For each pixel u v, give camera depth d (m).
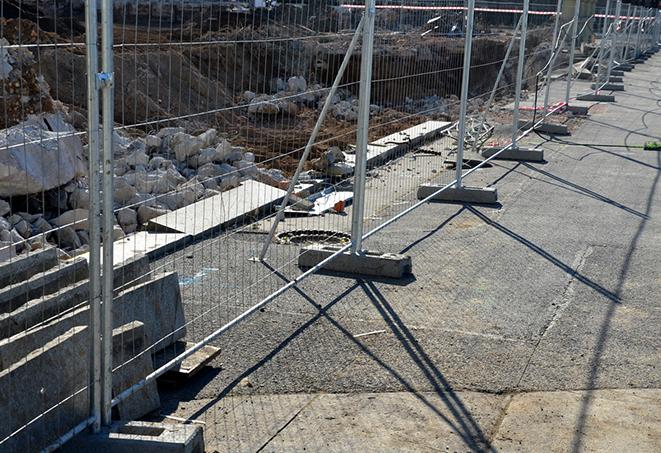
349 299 6.72
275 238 8.59
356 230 7.36
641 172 12.65
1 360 3.99
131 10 14.98
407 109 17.53
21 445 3.78
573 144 14.98
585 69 26.78
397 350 5.71
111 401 4.21
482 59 22.80
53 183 8.53
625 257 8.15
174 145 11.62
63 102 13.86
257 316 6.25
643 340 6.04
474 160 13.05
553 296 6.95
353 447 4.42
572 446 4.48
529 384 5.24
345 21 9.55
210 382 5.16
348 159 13.19
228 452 4.32
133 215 8.90
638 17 33.22
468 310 6.55
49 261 5.23
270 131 16.14
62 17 14.61
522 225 9.34
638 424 4.75
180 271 7.36
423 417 4.77
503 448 4.44
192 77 17.67
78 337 4.27
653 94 23.33
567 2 26.77
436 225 9.29
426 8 10.34
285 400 4.95
